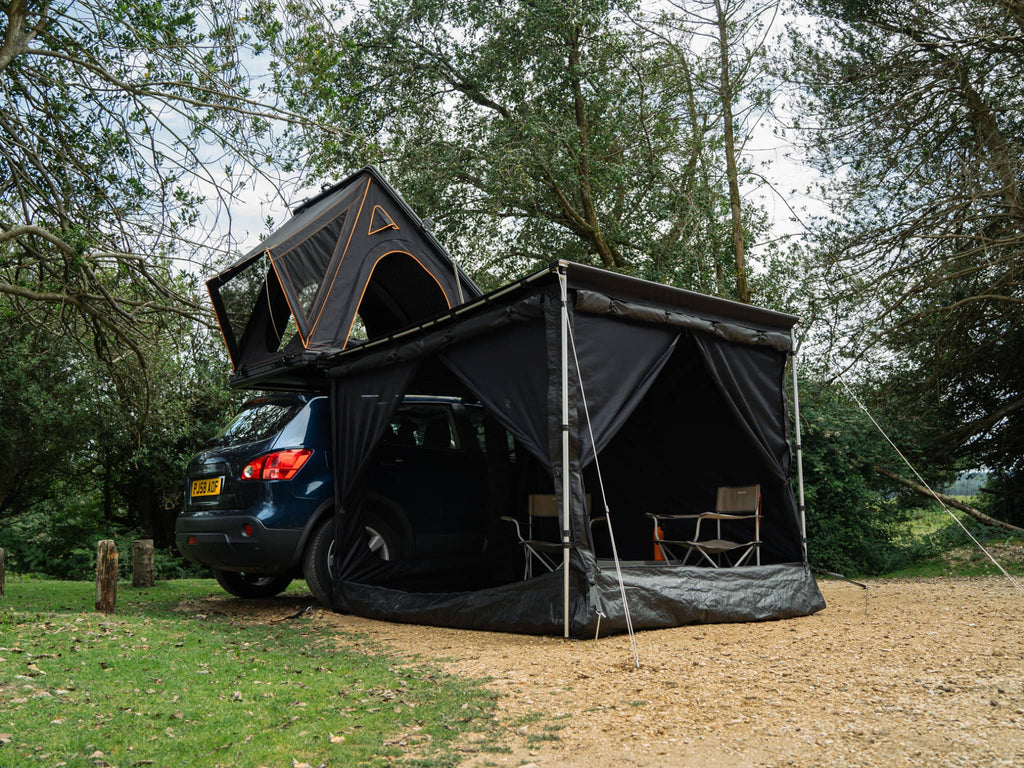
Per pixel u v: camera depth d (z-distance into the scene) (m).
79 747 3.07
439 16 16.19
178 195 8.14
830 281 13.25
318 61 7.80
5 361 14.65
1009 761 2.82
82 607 7.20
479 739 3.22
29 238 8.20
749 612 6.14
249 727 3.34
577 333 5.60
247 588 8.20
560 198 16.73
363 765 2.93
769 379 7.30
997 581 9.16
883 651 4.79
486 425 7.88
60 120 8.01
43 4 7.49
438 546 7.56
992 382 14.63
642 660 4.53
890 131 12.67
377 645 5.33
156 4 7.29
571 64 16.19
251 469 6.88
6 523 16.66
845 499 12.23
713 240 15.87
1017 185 11.38
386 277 9.70
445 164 15.80
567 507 5.26
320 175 8.05
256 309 8.73
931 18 12.39
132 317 8.80
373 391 6.88
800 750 2.99
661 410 8.42
